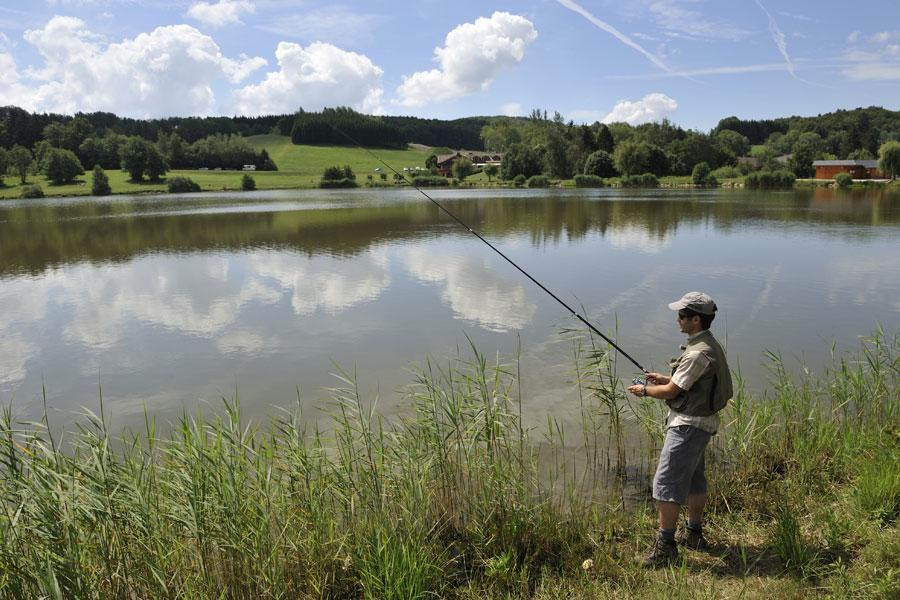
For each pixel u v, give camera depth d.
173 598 3.82
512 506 4.67
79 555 3.70
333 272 19.80
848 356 10.12
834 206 48.25
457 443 5.59
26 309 15.37
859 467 5.05
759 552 4.09
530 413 7.79
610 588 3.84
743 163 124.56
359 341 11.96
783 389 7.16
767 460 5.64
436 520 4.73
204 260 22.59
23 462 4.03
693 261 21.45
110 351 11.78
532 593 3.91
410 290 16.88
